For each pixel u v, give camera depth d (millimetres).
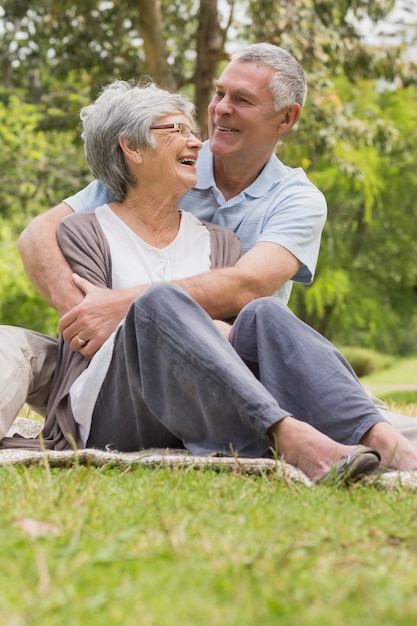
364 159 19078
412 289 25922
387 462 2639
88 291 3246
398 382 19578
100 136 3424
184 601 1427
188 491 2316
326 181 19422
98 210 3475
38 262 3408
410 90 22344
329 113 13695
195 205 3832
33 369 3244
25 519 1899
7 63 19422
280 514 2018
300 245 3619
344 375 2811
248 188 3805
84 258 3361
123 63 14531
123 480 2463
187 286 3320
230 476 2535
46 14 14734
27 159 16922
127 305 3205
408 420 3209
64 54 15070
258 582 1523
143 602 1434
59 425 3145
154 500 2113
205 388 2695
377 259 24781
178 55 16375
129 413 3037
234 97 3760
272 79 3754
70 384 3166
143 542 1763
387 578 1553
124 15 14531
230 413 2705
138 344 2809
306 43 13484
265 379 2850
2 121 16781
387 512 2146
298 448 2605
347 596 1454
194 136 3486
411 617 1359
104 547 1683
